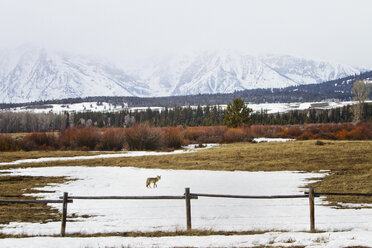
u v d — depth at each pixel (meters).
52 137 67.62
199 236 12.59
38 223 15.13
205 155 44.50
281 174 29.62
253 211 18.02
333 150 44.25
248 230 14.10
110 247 10.98
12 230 13.57
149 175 30.08
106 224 15.02
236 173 30.55
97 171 32.59
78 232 13.50
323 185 24.70
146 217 16.56
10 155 49.41
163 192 23.17
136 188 24.55
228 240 11.90
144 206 19.02
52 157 47.19
